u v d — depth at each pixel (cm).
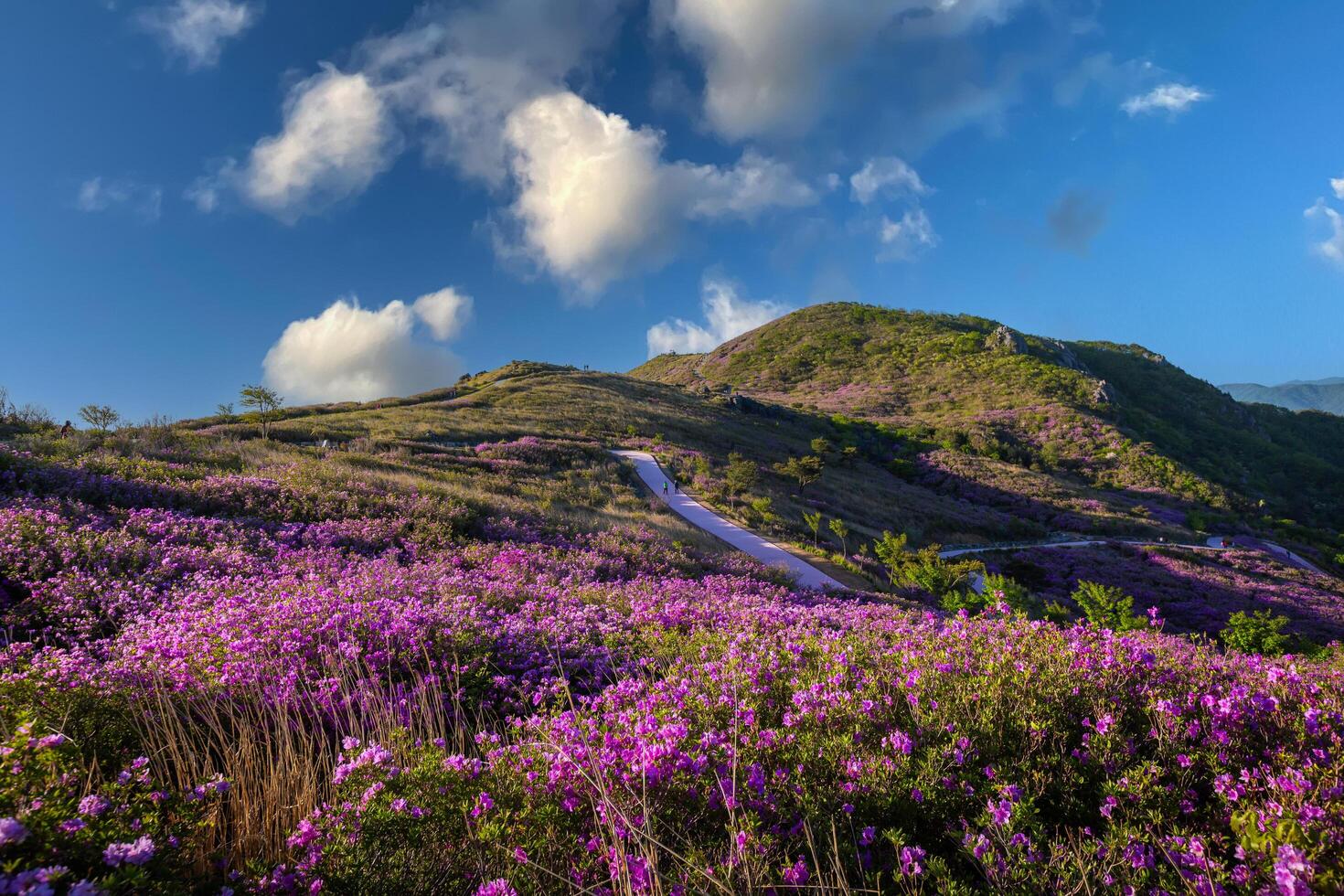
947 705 340
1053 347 13588
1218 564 4003
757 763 290
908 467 7000
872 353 14175
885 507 4969
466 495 2077
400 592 798
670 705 385
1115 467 7469
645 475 4112
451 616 649
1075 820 269
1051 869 217
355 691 458
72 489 1289
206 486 1528
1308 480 9250
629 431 5734
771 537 2994
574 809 279
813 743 306
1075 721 339
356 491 1786
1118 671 369
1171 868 226
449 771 295
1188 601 3133
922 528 4612
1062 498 6066
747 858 218
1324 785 239
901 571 2545
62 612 688
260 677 464
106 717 388
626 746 301
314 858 239
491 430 4578
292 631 554
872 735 327
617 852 227
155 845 220
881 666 426
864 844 241
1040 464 7588
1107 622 1945
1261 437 11031
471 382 9194
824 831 249
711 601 1026
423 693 436
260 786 327
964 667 402
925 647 458
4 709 351
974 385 11144
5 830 180
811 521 3212
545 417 5809
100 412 2638
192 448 2147
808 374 13838
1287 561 4578
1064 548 4194
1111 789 268
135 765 286
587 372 10200
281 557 1084
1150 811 252
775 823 261
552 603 909
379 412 5025
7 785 214
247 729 377
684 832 259
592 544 1819
